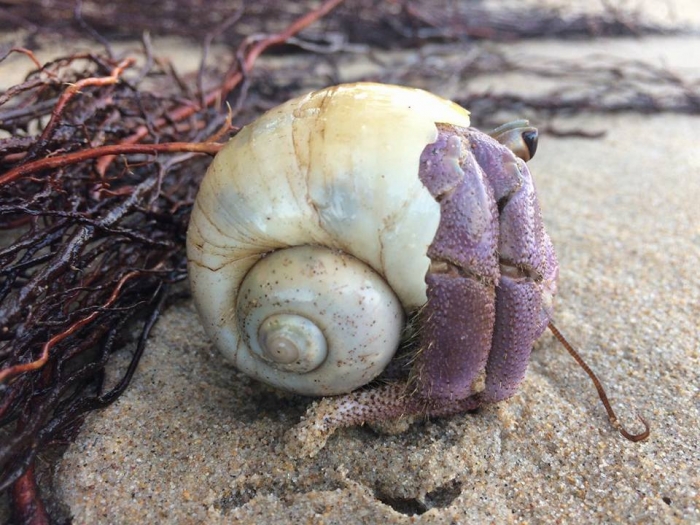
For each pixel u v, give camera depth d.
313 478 0.10
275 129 0.09
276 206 0.09
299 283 0.09
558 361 0.12
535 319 0.10
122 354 0.12
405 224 0.09
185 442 0.10
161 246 0.12
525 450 0.10
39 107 0.14
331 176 0.09
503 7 0.35
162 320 0.13
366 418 0.10
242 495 0.10
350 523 0.09
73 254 0.11
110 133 0.14
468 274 0.09
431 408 0.10
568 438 0.10
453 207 0.09
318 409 0.10
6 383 0.09
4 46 0.25
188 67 0.26
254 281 0.09
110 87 0.15
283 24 0.29
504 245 0.09
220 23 0.29
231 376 0.12
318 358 0.09
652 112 0.24
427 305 0.09
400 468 0.10
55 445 0.10
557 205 0.18
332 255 0.09
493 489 0.10
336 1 0.22
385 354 0.09
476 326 0.09
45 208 0.12
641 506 0.09
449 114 0.09
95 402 0.10
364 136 0.09
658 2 0.39
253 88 0.23
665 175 0.19
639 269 0.15
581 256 0.15
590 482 0.10
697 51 0.31
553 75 0.26
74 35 0.26
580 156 0.21
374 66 0.28
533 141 0.10
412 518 0.09
